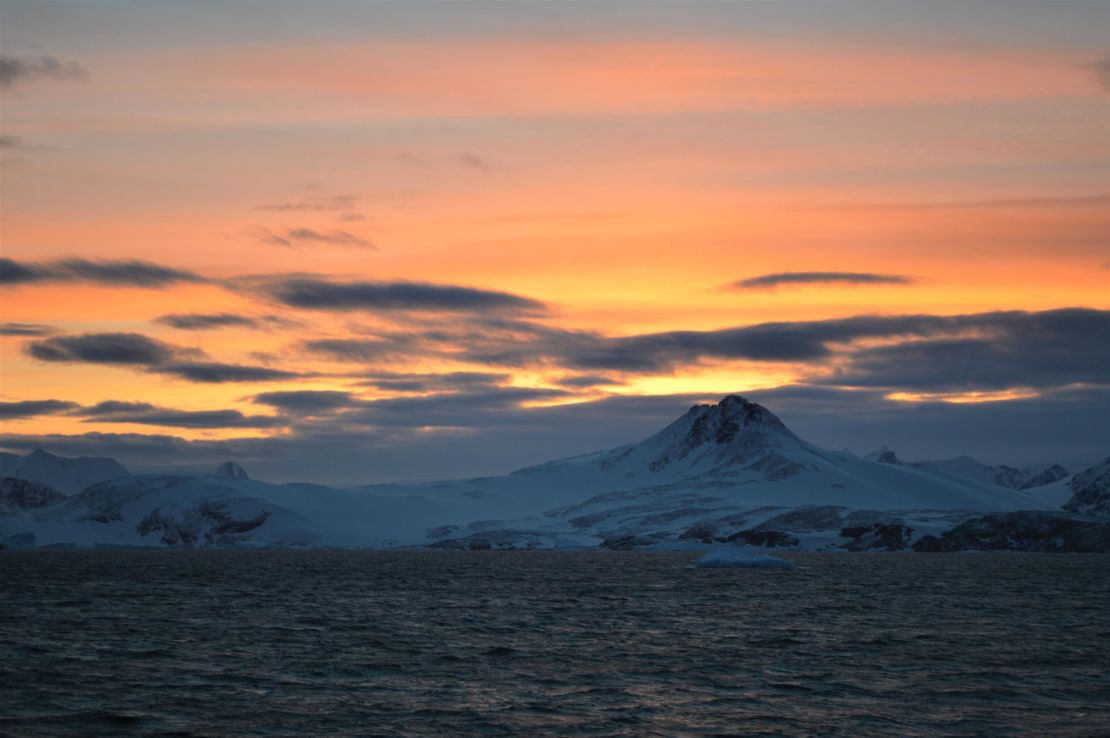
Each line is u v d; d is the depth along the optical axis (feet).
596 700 225.97
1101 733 199.93
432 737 194.18
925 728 203.10
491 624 365.61
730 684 245.24
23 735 195.11
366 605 441.27
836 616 399.65
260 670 260.62
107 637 322.55
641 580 641.40
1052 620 387.14
